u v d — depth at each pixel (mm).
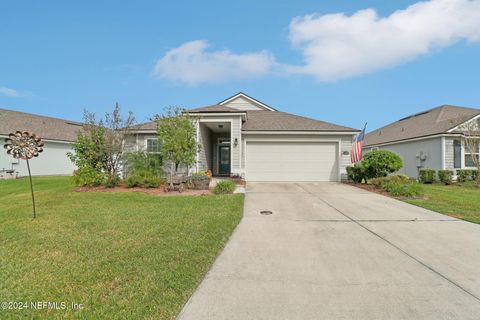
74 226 6070
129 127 12898
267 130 15414
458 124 15945
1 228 5926
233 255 4453
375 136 25734
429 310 2908
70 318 2752
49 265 3996
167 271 3791
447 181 15031
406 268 3957
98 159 12266
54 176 21453
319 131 15328
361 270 3891
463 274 3766
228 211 7488
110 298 3104
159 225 6113
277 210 7820
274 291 3303
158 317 2768
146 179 12055
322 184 14047
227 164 19141
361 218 6906
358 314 2826
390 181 11359
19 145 6965
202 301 3076
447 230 5859
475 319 2756
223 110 14734
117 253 4449
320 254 4500
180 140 12266
